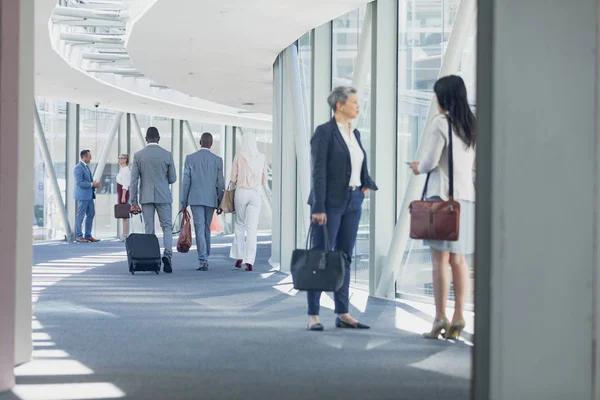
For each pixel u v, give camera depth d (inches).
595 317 195.3
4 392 221.6
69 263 679.1
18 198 262.8
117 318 362.0
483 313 195.3
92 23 650.2
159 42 624.1
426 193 318.0
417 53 428.5
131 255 574.6
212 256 762.2
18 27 233.6
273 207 683.4
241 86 850.1
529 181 193.3
